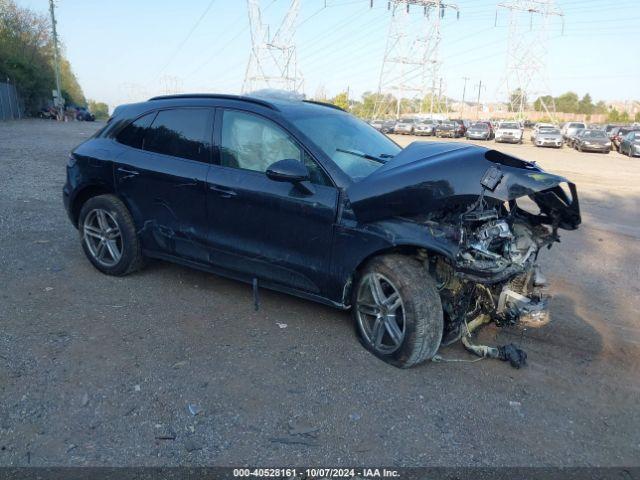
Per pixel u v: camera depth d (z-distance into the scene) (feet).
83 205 17.28
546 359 13.02
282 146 13.38
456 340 12.81
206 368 11.64
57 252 18.72
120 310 14.29
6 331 12.73
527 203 20.80
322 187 12.59
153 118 15.89
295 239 12.98
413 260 12.01
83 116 192.24
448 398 11.03
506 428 10.18
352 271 12.32
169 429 9.58
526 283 12.37
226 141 14.30
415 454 9.29
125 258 16.11
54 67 193.77
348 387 11.19
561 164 73.46
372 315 12.65
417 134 150.92
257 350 12.54
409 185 11.39
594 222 30.81
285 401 10.59
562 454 9.53
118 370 11.35
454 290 12.16
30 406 9.98
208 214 14.32
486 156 11.50
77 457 8.79
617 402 11.33
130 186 15.69
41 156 48.19
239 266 14.20
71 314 13.88
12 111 150.51
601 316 15.93
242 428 9.71
